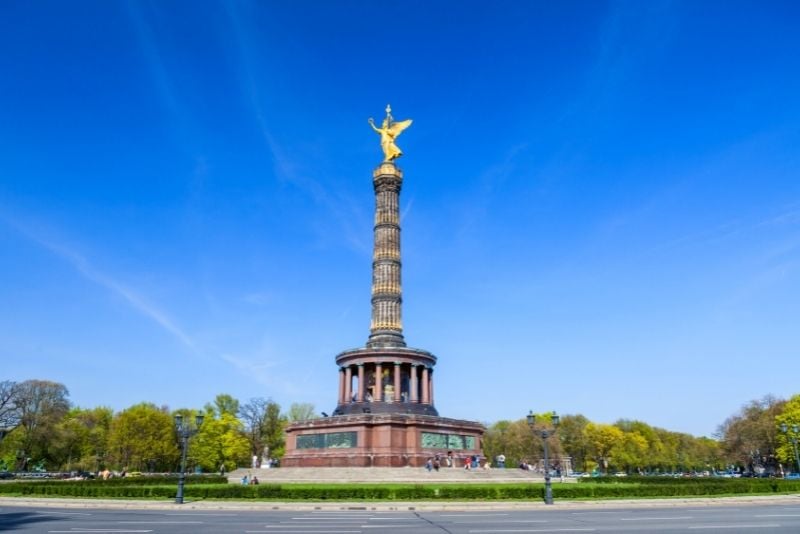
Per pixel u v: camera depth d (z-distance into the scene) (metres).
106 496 49.34
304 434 76.94
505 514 36.34
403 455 70.19
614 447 160.88
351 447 71.25
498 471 69.81
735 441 141.00
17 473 106.31
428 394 82.62
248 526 29.45
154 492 48.72
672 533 26.00
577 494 47.12
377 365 79.62
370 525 29.89
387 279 85.25
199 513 37.34
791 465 135.75
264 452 126.00
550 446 141.75
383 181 89.62
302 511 39.06
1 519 33.16
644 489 49.09
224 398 135.25
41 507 41.75
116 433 125.44
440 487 49.62
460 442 76.56
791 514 35.41
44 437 105.75
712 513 36.41
